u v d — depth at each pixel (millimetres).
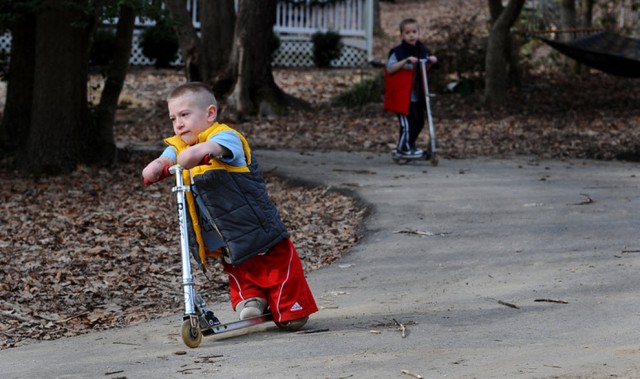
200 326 10047
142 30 46969
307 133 31266
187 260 9797
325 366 8695
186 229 9789
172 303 13344
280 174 22406
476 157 25906
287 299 10273
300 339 9984
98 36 43000
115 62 24375
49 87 23469
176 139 9953
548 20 47750
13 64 24922
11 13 23000
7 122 24891
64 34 23422
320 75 46375
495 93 37125
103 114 24344
